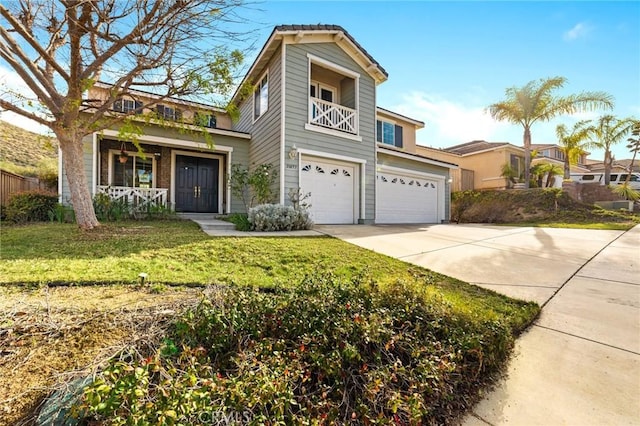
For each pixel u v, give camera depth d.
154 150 10.92
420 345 2.13
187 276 3.38
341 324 2.09
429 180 13.31
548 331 2.76
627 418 1.77
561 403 1.91
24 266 3.44
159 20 5.22
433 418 1.79
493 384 2.09
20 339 1.93
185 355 1.75
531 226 10.69
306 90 9.38
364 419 1.66
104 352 1.81
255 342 1.98
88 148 8.43
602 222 11.30
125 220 8.24
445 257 5.16
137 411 1.34
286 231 7.32
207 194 11.84
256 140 10.66
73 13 5.17
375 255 5.07
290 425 1.57
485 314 2.74
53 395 1.56
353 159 10.21
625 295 3.56
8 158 14.20
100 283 2.97
